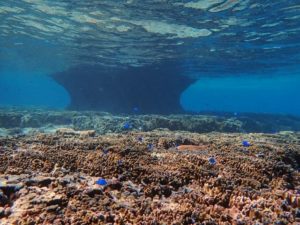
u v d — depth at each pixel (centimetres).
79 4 1675
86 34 2342
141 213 382
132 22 1953
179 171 548
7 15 2084
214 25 1950
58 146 694
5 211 356
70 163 549
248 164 629
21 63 4800
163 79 3884
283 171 630
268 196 463
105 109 3897
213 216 385
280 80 6191
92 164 545
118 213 372
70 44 2761
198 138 1023
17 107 3400
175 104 4078
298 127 3034
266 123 2834
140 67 3628
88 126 1839
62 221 331
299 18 1792
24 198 385
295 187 550
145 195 455
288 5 1577
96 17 1903
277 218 379
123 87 3909
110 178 500
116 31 2186
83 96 4066
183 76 4103
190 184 516
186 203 412
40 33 2495
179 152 736
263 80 6200
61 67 4278
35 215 347
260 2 1528
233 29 2033
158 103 3919
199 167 579
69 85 4166
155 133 1141
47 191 411
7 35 2777
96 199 405
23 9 1898
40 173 488
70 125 2045
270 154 762
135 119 1809
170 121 1822
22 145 715
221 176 546
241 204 424
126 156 628
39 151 631
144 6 1639
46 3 1725
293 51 2714
